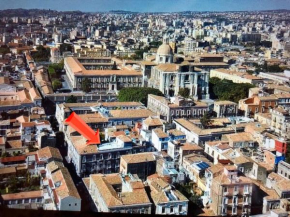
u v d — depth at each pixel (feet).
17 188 474.90
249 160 548.31
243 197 454.40
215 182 456.86
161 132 640.17
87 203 476.54
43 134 604.90
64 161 617.21
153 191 456.04
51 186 457.27
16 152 580.71
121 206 420.77
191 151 587.68
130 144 588.09
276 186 495.82
